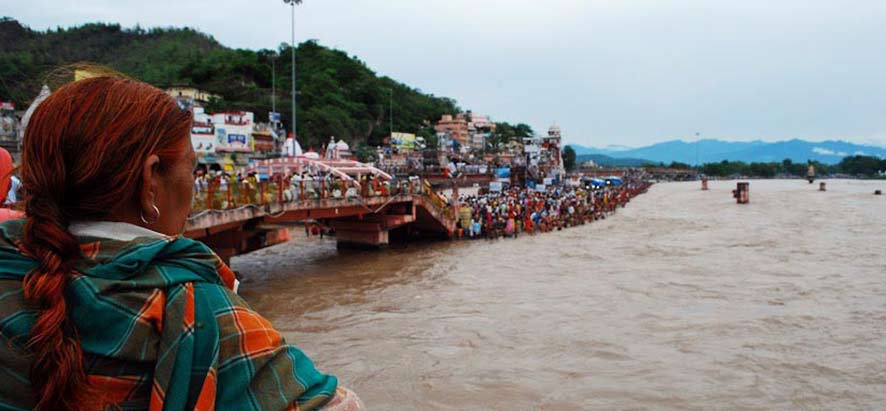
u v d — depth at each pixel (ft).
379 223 103.24
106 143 3.87
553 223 140.05
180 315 3.73
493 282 72.43
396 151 326.85
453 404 35.22
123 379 3.56
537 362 42.39
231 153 158.40
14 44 217.56
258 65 334.65
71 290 3.61
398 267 84.69
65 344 3.44
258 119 265.34
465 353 44.34
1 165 7.09
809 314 55.16
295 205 77.36
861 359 42.91
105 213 4.04
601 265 84.94
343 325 52.26
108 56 361.30
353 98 383.86
